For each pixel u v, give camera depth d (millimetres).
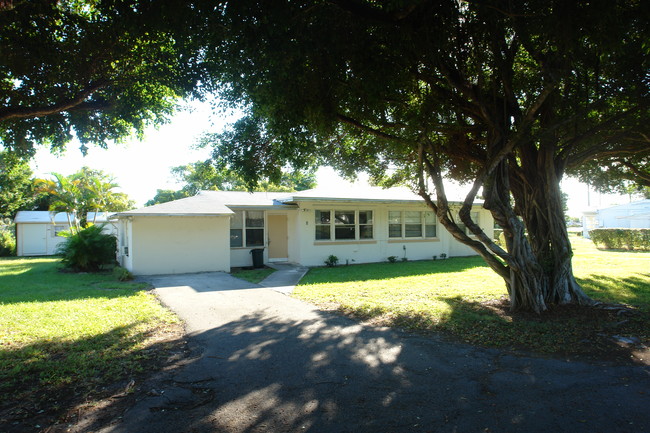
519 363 5020
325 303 8953
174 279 13156
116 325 7113
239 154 8570
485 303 8641
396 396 4121
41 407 3971
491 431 3389
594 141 8969
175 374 4820
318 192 17828
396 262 18219
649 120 7605
